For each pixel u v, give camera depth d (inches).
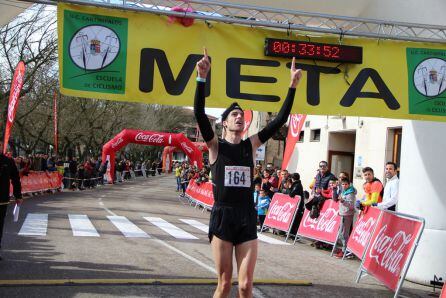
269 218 506.0
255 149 170.4
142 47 265.6
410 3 304.0
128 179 1924.2
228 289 159.0
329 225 398.6
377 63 281.1
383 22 277.6
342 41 281.3
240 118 166.7
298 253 378.6
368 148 599.5
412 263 296.4
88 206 674.2
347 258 368.5
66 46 259.4
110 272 260.7
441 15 301.1
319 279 277.7
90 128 1443.2
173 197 1081.4
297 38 279.1
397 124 538.6
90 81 261.9
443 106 282.4
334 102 278.5
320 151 739.4
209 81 270.5
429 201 296.2
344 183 382.6
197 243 384.5
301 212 474.6
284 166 542.9
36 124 1312.7
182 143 1263.5
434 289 276.5
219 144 165.3
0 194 278.8
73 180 1080.8
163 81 266.8
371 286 268.8
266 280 259.4
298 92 277.0
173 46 267.9
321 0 328.2
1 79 976.9
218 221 159.2
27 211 551.8
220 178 161.8
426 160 299.6
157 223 515.2
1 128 963.3
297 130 536.1
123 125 1804.9
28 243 337.7
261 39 275.3
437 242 289.4
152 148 2733.8
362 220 333.7
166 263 292.4
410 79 282.5
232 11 353.7
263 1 334.0
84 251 318.0
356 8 333.7
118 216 557.6
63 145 1550.2
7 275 244.2
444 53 283.1
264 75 274.4
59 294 212.7
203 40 270.5
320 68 278.4
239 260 157.4
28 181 791.1
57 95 1171.3
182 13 265.0
